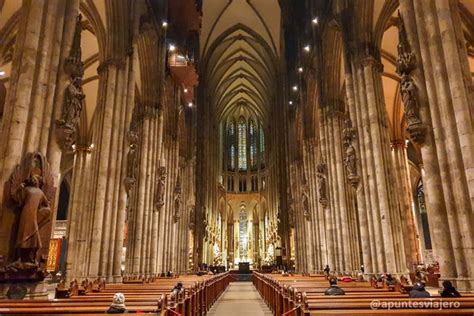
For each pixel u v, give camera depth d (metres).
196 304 10.97
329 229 23.05
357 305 5.89
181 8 29.72
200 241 47.34
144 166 22.98
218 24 49.41
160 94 24.98
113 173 16.69
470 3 19.03
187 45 34.69
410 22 10.95
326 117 23.97
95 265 15.27
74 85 10.85
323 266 26.05
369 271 16.19
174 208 30.03
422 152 10.30
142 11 21.61
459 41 9.77
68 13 11.02
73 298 7.75
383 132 16.83
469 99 9.26
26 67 9.58
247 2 46.91
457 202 9.15
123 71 18.11
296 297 6.31
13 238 8.69
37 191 8.99
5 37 20.41
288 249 41.97
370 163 16.72
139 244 21.56
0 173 8.81
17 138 9.09
